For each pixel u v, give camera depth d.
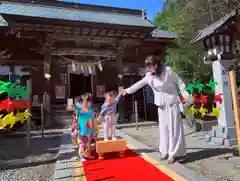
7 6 12.80
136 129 10.28
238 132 4.76
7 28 11.59
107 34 12.34
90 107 5.30
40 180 4.18
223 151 5.57
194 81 10.95
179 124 4.70
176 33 13.48
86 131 5.04
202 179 3.50
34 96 13.34
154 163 4.52
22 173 4.62
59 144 7.61
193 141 7.09
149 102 14.84
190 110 6.21
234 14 6.41
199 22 12.70
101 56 13.84
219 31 6.55
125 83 16.39
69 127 11.17
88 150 5.09
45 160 5.59
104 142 5.06
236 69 9.08
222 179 3.71
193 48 11.34
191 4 12.59
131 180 3.59
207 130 9.02
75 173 4.10
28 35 11.30
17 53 13.08
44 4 14.22
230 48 6.82
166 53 14.20
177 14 13.41
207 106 10.84
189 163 4.68
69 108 12.98
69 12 13.80
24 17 10.06
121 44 12.95
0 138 9.16
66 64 15.34
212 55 6.82
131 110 15.52
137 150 5.79
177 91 4.91
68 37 11.89
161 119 4.84
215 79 6.92
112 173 4.00
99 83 16.28
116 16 15.26
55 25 10.86
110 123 5.45
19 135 9.48
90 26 11.18
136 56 14.97
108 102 5.52
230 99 6.68
